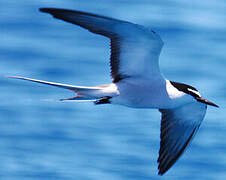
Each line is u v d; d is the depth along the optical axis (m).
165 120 12.43
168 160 12.46
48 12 9.91
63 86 10.68
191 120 12.20
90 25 10.37
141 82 11.20
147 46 10.70
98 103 11.20
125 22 10.18
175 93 11.30
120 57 10.98
